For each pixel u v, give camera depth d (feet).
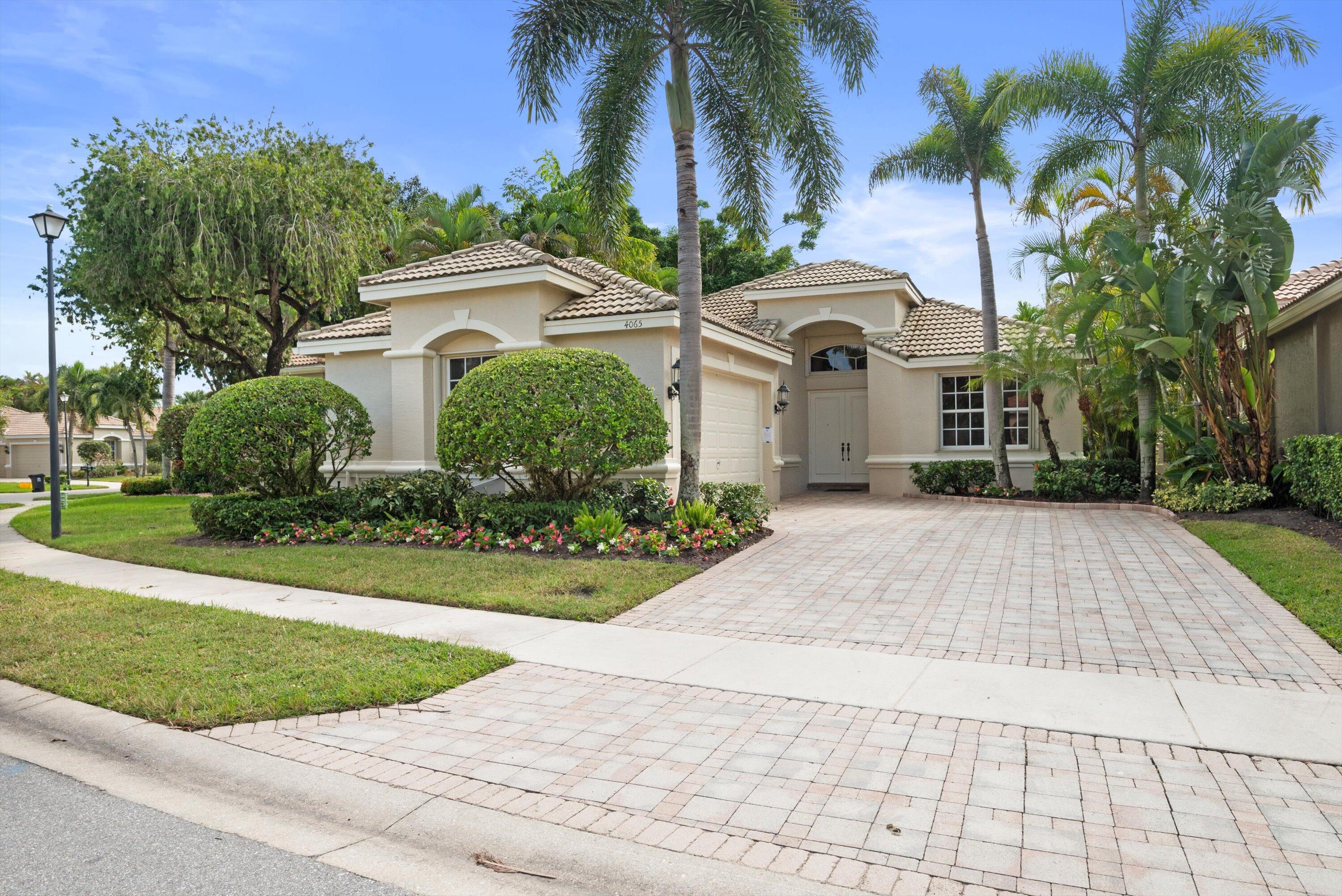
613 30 40.75
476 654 21.12
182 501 72.02
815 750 14.99
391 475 49.85
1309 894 10.12
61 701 18.57
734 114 44.91
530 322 45.57
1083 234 51.93
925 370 62.80
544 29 39.22
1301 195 38.32
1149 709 16.66
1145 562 30.83
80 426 193.26
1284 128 37.86
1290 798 12.75
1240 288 39.34
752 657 21.03
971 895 10.28
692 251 39.93
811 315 67.36
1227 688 17.75
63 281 81.82
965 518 45.21
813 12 40.83
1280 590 25.22
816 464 71.10
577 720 16.79
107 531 50.01
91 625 24.70
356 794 13.67
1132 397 51.42
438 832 12.38
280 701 17.75
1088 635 22.17
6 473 187.62
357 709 17.76
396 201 117.50
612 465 37.29
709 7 37.47
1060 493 51.39
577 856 11.57
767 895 10.46
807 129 43.68
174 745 15.99
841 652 21.38
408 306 49.24
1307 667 18.98
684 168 40.24
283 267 77.46
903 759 14.52
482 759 14.94
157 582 32.27
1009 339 56.13
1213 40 43.98
